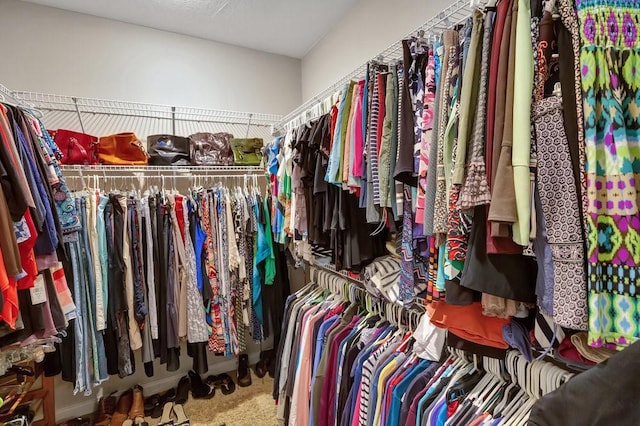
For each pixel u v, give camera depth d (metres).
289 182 1.93
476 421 0.89
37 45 2.06
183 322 2.00
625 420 0.42
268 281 2.31
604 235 0.58
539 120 0.63
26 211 1.01
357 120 1.20
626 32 0.59
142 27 2.38
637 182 0.57
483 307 0.78
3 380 1.58
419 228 0.98
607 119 0.57
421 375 1.12
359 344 1.40
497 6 0.71
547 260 0.62
